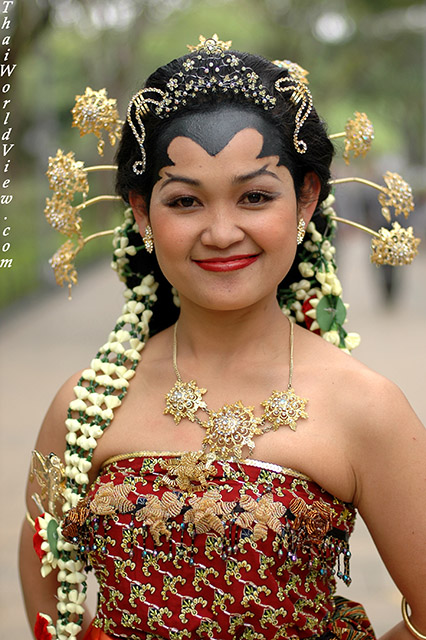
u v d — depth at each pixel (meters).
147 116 1.96
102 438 2.05
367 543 4.88
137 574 1.91
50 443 2.17
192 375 2.03
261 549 1.84
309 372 1.98
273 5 27.44
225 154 1.87
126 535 1.91
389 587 4.35
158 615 1.89
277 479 1.88
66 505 2.08
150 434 1.99
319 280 2.30
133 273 2.30
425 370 8.76
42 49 18.67
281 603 1.87
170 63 2.00
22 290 16.11
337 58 29.33
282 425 1.91
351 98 34.22
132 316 2.21
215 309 1.94
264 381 1.99
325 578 1.94
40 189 18.45
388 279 13.30
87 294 16.86
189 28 29.81
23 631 4.02
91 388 2.11
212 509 1.83
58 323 13.16
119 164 2.12
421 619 1.99
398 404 1.93
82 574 2.11
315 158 2.03
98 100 2.19
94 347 10.93
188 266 1.93
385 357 9.53
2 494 5.56
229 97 1.92
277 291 2.37
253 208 1.90
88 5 14.18
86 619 2.22
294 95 1.98
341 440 1.91
